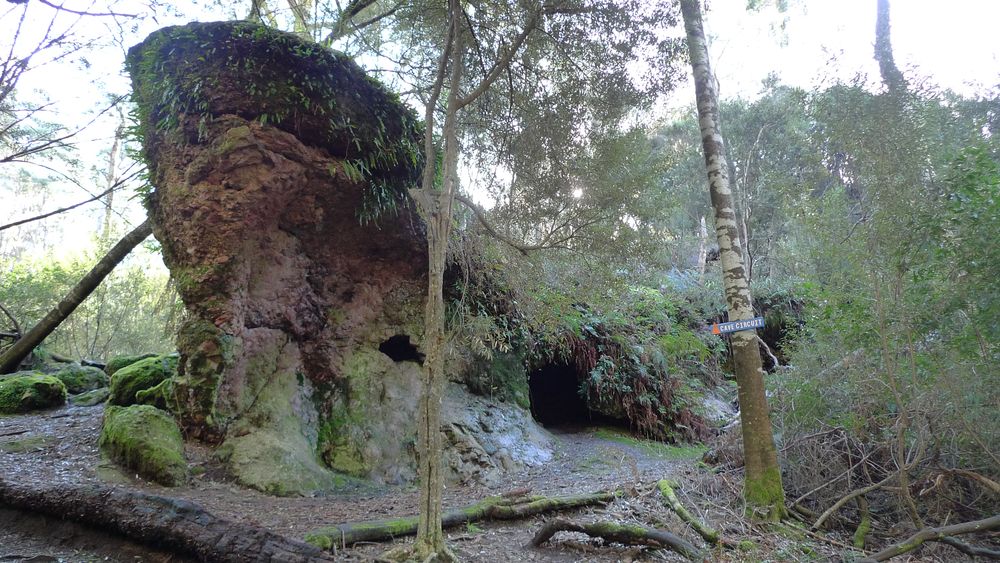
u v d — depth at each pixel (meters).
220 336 5.78
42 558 3.27
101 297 14.98
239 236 5.79
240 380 6.02
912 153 4.60
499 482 7.20
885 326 4.77
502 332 8.86
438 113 6.93
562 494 6.04
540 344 10.26
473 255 7.49
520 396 9.29
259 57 5.78
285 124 6.01
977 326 4.25
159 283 16.47
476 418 8.22
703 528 4.65
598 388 10.33
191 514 3.47
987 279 4.08
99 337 15.52
